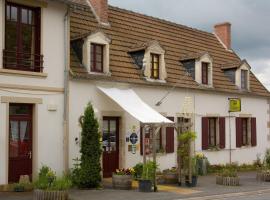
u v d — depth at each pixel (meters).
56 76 17.94
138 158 21.42
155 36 25.47
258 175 21.66
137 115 18.67
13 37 16.89
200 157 23.41
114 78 20.33
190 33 28.66
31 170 17.17
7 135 16.31
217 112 25.92
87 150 17.11
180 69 24.78
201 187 18.61
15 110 16.84
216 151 25.73
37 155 17.17
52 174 15.16
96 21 22.61
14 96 16.55
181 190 17.56
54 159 17.73
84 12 22.45
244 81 28.12
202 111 24.94
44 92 17.48
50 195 14.21
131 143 21.06
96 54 20.19
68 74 18.30
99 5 22.95
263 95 29.06
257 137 28.91
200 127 24.78
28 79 16.98
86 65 19.48
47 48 17.64
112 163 20.56
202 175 23.19
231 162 26.75
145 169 17.27
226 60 29.36
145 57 21.98
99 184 17.42
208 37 30.19
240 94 27.41
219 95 26.12
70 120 18.53
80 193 16.16
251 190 18.06
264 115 29.61
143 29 25.19
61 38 18.20
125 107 19.05
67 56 18.31
